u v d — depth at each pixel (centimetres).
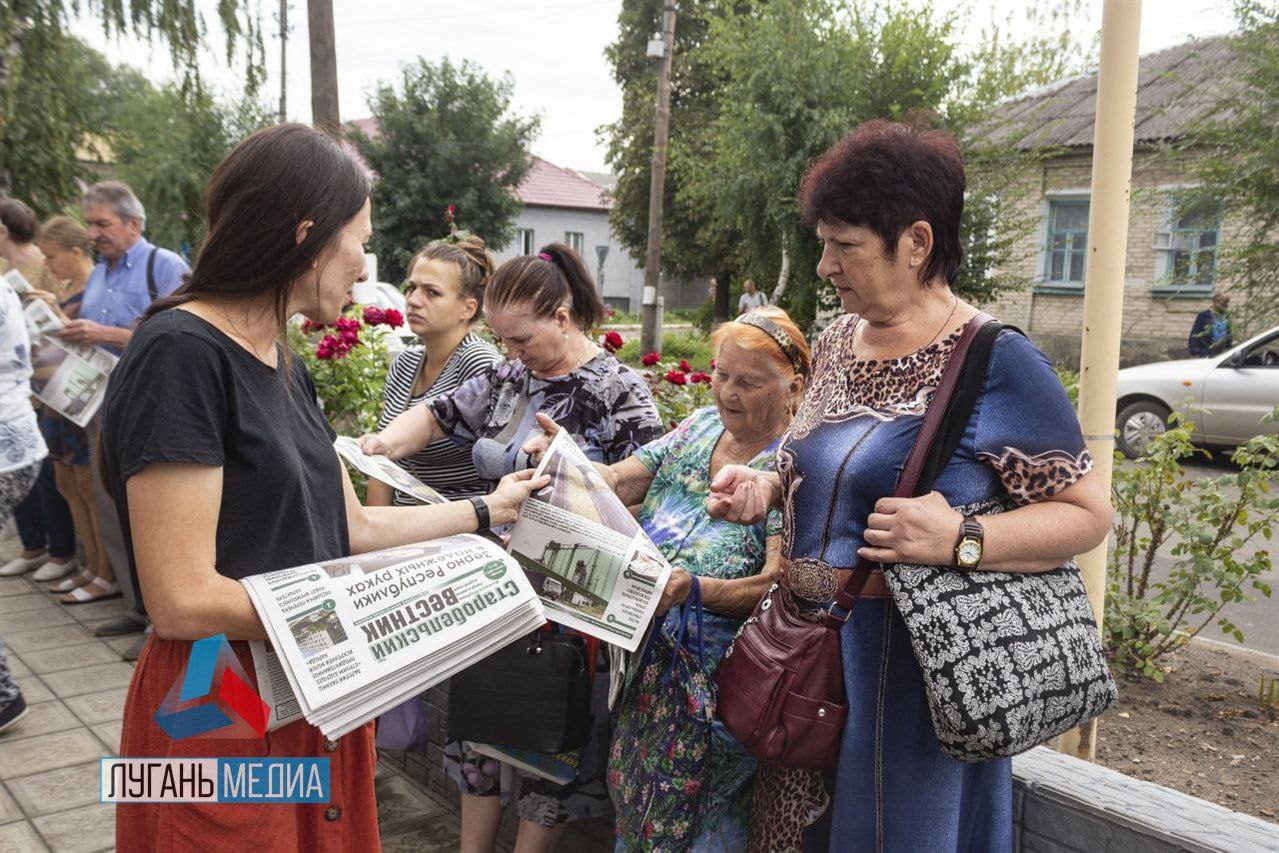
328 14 1098
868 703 154
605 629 175
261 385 144
